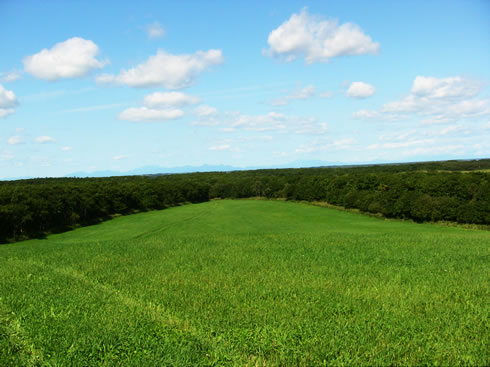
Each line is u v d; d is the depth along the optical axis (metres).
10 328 12.97
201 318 13.68
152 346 11.12
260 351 10.78
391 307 14.56
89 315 14.23
